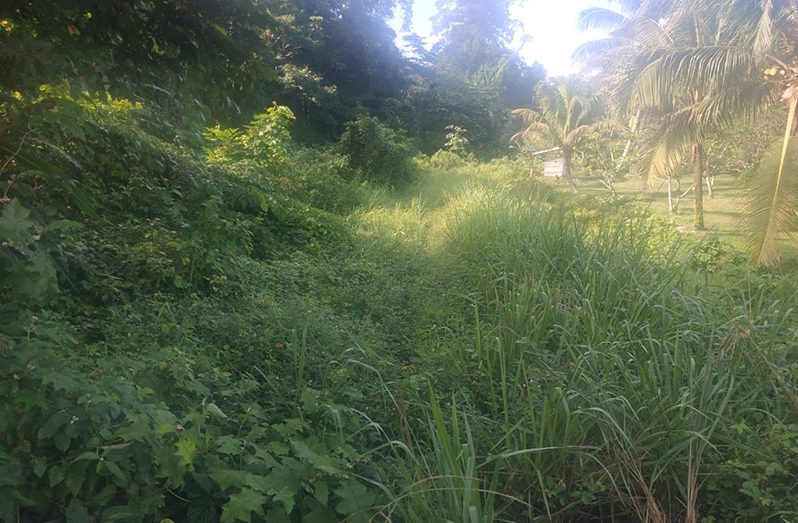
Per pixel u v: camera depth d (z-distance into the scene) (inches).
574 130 887.7
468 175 719.1
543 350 158.4
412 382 149.2
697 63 402.9
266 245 290.5
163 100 237.1
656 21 513.0
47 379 92.7
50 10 161.0
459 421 134.0
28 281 99.6
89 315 161.8
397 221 386.0
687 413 127.3
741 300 195.3
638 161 522.6
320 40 973.8
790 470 119.6
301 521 98.0
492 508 97.9
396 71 1125.7
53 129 166.9
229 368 153.8
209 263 213.0
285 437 110.6
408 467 118.3
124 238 204.8
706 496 118.4
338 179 493.7
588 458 121.0
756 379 142.1
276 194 350.9
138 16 174.9
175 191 246.7
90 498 91.3
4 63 154.3
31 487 90.1
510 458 118.5
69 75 172.7
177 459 95.0
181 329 159.6
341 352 168.4
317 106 910.4
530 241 247.1
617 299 182.9
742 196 359.3
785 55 389.7
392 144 690.2
